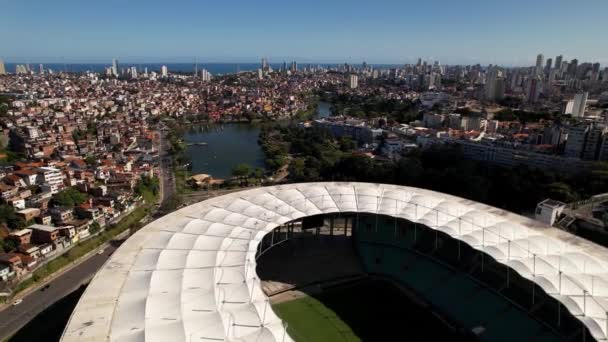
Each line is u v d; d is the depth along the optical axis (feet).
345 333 245.45
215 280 203.72
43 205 483.10
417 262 299.99
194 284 199.11
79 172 602.03
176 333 163.84
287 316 258.57
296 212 287.07
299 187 336.90
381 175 620.49
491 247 242.37
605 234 411.34
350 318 258.37
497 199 550.36
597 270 224.53
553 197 515.09
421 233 310.24
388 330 248.32
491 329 235.61
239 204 296.71
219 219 271.69
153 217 524.52
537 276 214.69
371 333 245.65
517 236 257.14
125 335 163.22
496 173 599.98
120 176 615.98
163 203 574.15
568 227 434.30
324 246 334.03
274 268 302.86
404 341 239.50
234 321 174.91
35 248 385.70
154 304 182.39
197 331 166.20
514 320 234.38
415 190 347.77
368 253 317.83
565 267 223.71
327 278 296.51
